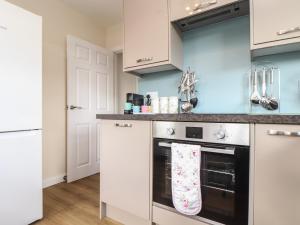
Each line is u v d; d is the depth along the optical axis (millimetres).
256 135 983
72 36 2527
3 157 1339
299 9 1117
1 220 1321
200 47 1756
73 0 2512
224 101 1636
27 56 1491
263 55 1482
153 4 1653
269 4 1194
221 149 1055
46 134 2357
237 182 1037
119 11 2779
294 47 1287
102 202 1625
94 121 2830
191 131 1175
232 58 1611
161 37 1610
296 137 889
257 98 1476
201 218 1172
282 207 921
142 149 1383
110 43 3234
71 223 1544
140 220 1449
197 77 1764
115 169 1530
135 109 1797
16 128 1408
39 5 2297
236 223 1048
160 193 1310
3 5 1347
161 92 1965
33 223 1532
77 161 2592
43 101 2324
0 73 1324
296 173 891
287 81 1403
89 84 2762
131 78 3506
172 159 1219
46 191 2188
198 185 1140
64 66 2568
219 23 1667
